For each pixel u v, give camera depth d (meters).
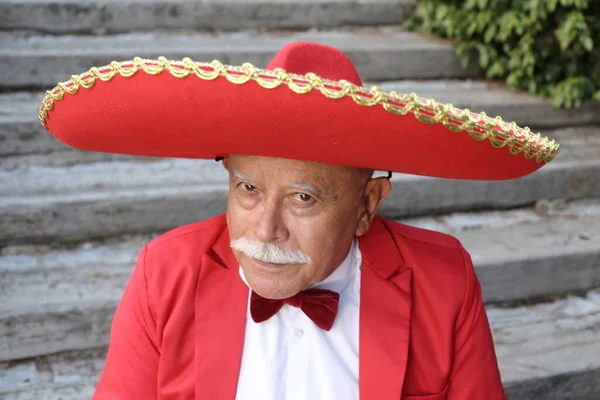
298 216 1.35
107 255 2.79
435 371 1.55
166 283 1.55
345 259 1.57
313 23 4.15
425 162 1.30
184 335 1.52
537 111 3.81
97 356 2.56
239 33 3.96
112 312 2.53
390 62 3.88
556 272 3.03
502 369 2.59
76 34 3.63
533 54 3.87
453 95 3.78
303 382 1.49
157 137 1.28
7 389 2.37
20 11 3.50
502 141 1.23
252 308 1.48
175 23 3.82
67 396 2.36
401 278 1.59
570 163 3.47
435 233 1.71
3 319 2.41
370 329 1.53
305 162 1.30
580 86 3.83
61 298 2.51
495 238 3.14
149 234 2.92
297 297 1.48
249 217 1.37
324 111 1.11
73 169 3.06
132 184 2.96
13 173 2.95
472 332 1.60
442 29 4.19
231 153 1.33
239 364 1.49
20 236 2.74
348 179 1.36
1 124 2.98
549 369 2.60
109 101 1.19
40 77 3.28
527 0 3.81
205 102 1.13
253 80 1.07
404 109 1.12
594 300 3.09
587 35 3.75
